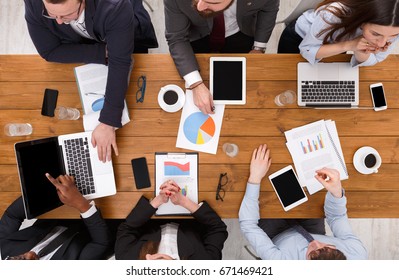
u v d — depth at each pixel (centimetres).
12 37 255
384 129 172
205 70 170
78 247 173
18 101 171
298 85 169
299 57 170
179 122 171
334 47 156
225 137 172
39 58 170
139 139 171
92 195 169
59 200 168
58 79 170
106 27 146
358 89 170
